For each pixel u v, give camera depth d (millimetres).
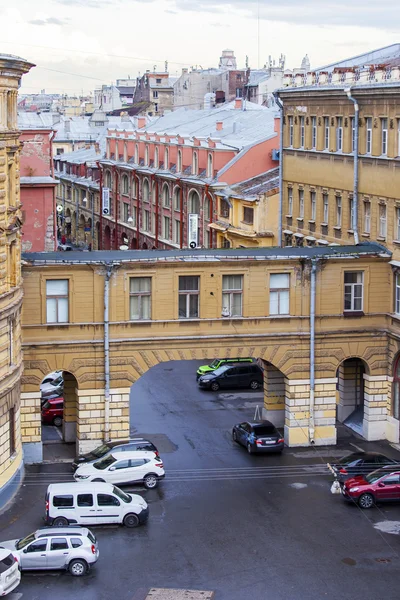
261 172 94375
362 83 66438
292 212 79938
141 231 118062
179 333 58969
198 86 187375
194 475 56375
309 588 41719
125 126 146875
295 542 46750
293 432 61281
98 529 48281
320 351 60875
